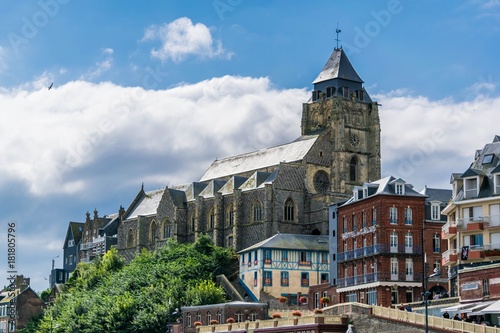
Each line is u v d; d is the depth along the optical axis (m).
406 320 122.75
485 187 135.75
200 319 174.62
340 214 178.38
